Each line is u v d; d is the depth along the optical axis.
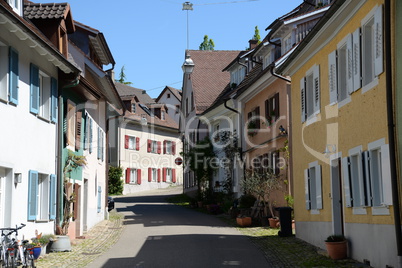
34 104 14.20
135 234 19.78
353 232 12.91
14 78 12.71
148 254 14.52
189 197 39.09
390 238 10.68
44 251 14.34
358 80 12.27
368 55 12.05
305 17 22.19
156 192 51.09
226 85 40.22
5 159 12.39
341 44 13.70
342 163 13.54
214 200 31.86
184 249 15.38
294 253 14.48
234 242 16.98
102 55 25.20
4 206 12.63
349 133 13.07
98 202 24.58
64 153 17.08
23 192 13.48
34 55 14.29
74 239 18.09
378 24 11.02
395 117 10.32
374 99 11.43
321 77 15.50
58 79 16.23
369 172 11.75
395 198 10.19
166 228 21.61
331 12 12.78
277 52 25.25
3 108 12.31
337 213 14.54
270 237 18.42
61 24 16.91
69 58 18.72
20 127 13.33
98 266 12.59
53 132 15.88
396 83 10.30
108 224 24.02
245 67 32.25
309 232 16.80
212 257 13.84
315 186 16.61
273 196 23.50
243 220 22.22
